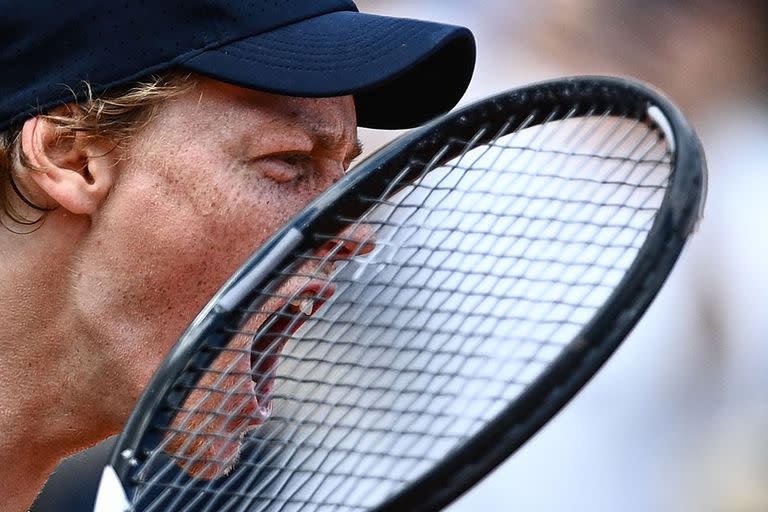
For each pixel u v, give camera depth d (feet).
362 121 26.66
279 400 20.43
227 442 19.22
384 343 18.78
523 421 15.57
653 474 70.59
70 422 23.17
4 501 23.66
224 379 20.90
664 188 16.96
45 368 22.72
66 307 22.41
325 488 17.70
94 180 21.86
